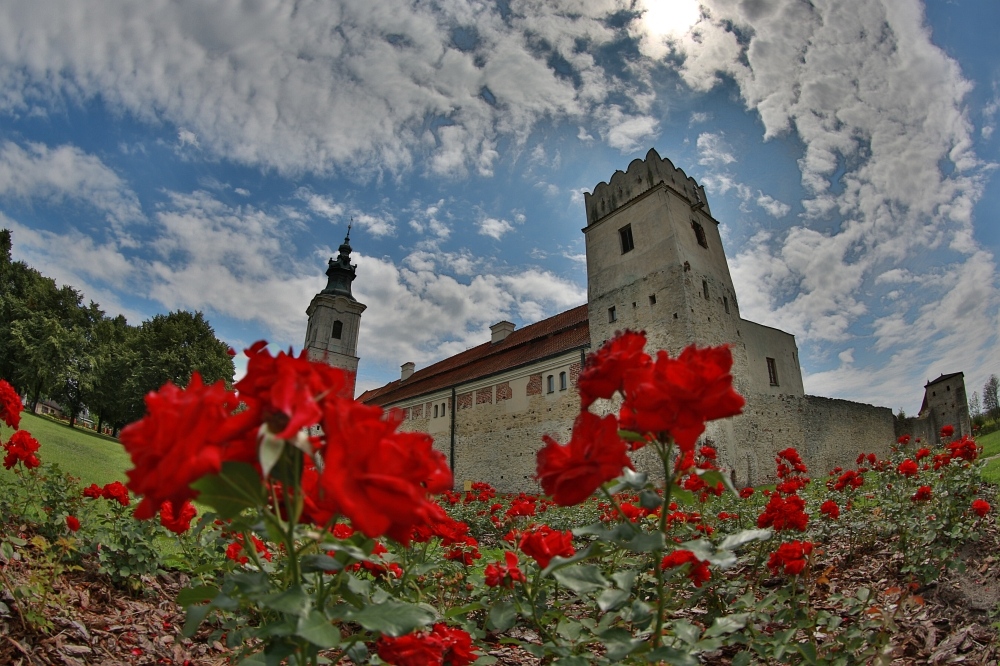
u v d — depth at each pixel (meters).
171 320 39.22
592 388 1.35
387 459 0.77
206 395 0.81
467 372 27.98
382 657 1.34
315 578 1.28
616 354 1.31
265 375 0.92
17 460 3.36
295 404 0.80
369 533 0.71
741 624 1.65
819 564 3.83
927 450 5.86
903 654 2.51
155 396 0.80
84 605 2.90
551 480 1.19
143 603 3.17
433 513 0.83
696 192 20.22
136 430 0.81
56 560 2.79
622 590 1.36
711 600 2.77
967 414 28.88
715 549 1.35
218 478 0.86
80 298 40.47
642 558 3.22
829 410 21.55
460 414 26.03
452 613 1.94
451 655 1.62
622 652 1.33
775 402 18.97
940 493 4.21
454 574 3.08
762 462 17.19
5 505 3.34
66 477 3.79
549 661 2.45
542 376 21.53
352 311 45.16
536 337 24.69
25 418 20.56
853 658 2.05
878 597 3.02
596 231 20.98
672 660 1.22
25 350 32.94
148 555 3.34
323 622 0.89
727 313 18.55
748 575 3.38
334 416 0.79
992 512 4.46
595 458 1.13
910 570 3.40
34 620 2.36
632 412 1.29
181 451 0.74
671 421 1.14
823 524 4.80
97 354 38.19
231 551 2.41
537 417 21.30
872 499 5.72
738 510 5.36
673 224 17.95
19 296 36.78
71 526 3.21
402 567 2.52
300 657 1.04
